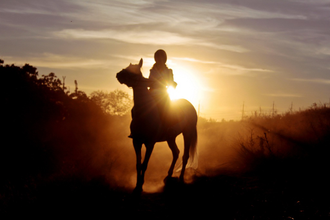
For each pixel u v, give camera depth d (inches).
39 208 225.5
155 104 290.4
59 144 444.8
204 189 281.9
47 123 468.8
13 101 446.0
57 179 278.7
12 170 372.5
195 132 363.3
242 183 295.6
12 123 424.2
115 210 230.2
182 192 281.7
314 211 206.1
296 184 264.7
